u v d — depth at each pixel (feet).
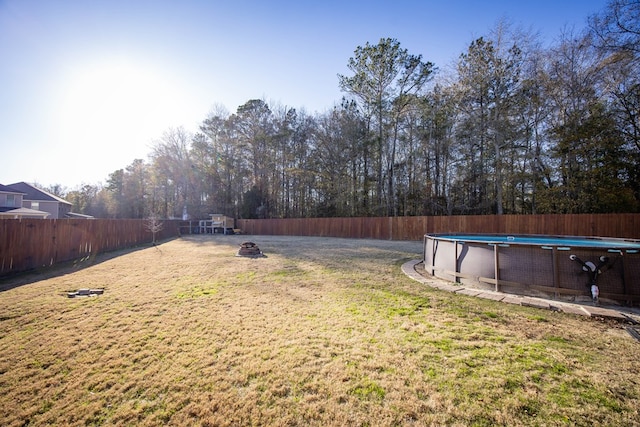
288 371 7.47
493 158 57.98
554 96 48.32
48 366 7.76
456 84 55.67
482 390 6.63
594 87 44.70
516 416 5.77
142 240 47.73
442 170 66.80
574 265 13.74
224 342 9.22
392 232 56.08
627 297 12.63
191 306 12.99
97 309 12.55
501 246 15.70
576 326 10.62
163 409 6.04
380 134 65.05
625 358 8.16
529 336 9.71
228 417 5.79
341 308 12.74
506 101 51.98
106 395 6.51
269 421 5.67
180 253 33.55
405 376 7.22
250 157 87.76
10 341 9.28
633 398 6.36
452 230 49.49
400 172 69.72
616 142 41.83
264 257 29.66
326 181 75.56
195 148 90.74
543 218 41.34
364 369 7.56
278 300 13.98
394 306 13.05
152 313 12.03
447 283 17.67
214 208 89.97
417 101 59.57
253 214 84.38
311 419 5.73
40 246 23.54
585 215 38.47
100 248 33.96
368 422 5.63
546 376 7.23
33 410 5.99
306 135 83.25
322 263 25.61
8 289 16.15
